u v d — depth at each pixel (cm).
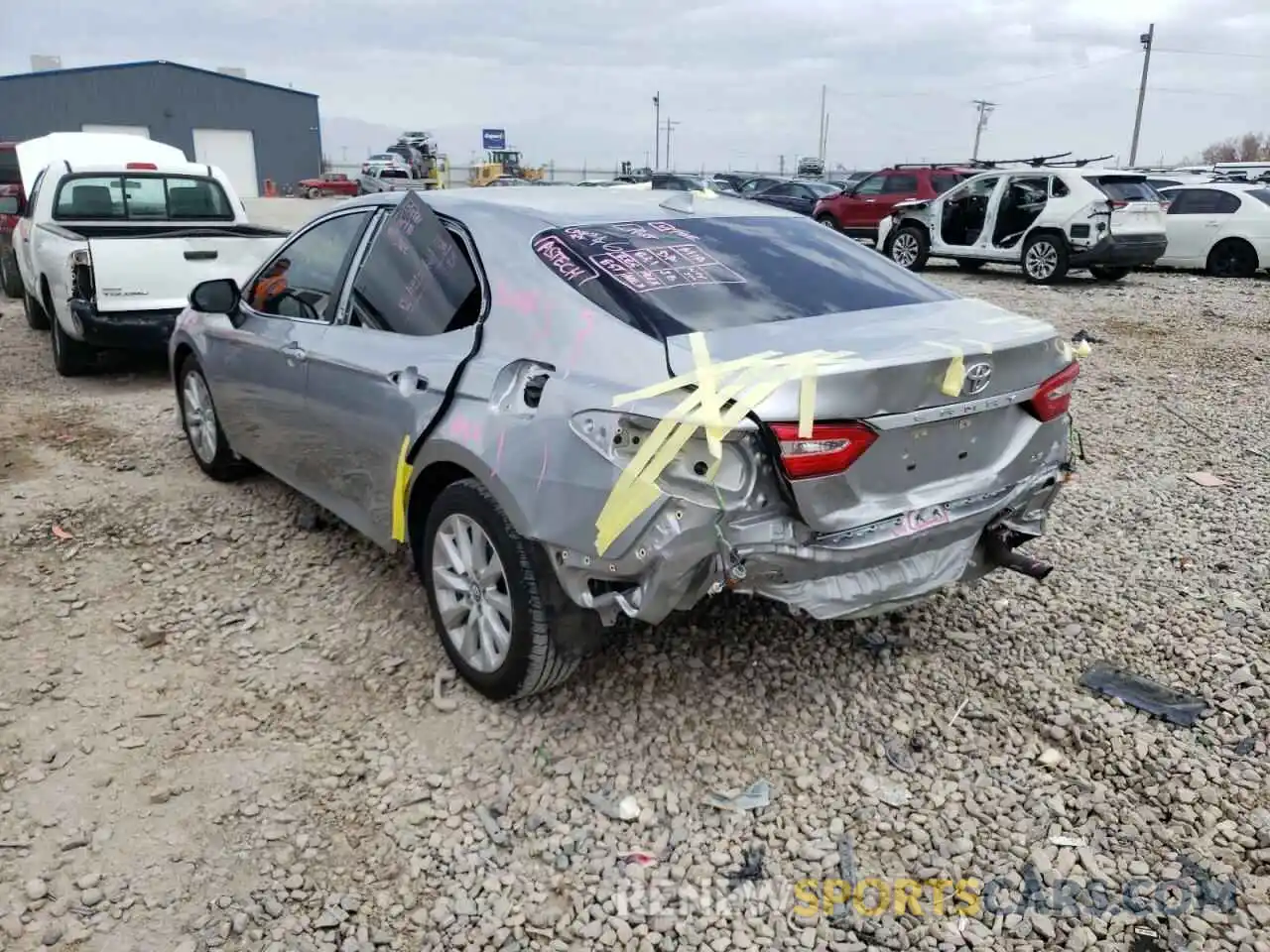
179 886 275
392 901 272
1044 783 316
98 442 646
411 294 382
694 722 343
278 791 311
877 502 297
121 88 5131
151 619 413
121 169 949
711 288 332
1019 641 397
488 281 348
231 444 529
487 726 340
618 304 315
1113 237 1487
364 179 4491
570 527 293
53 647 391
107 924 262
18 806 303
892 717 349
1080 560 471
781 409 270
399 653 385
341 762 325
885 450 294
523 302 332
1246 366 920
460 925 264
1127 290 1484
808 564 291
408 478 360
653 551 277
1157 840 293
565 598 316
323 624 409
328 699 358
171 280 769
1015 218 1583
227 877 279
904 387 287
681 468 275
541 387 313
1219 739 337
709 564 281
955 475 317
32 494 548
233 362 495
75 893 272
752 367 279
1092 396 804
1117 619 415
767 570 288
